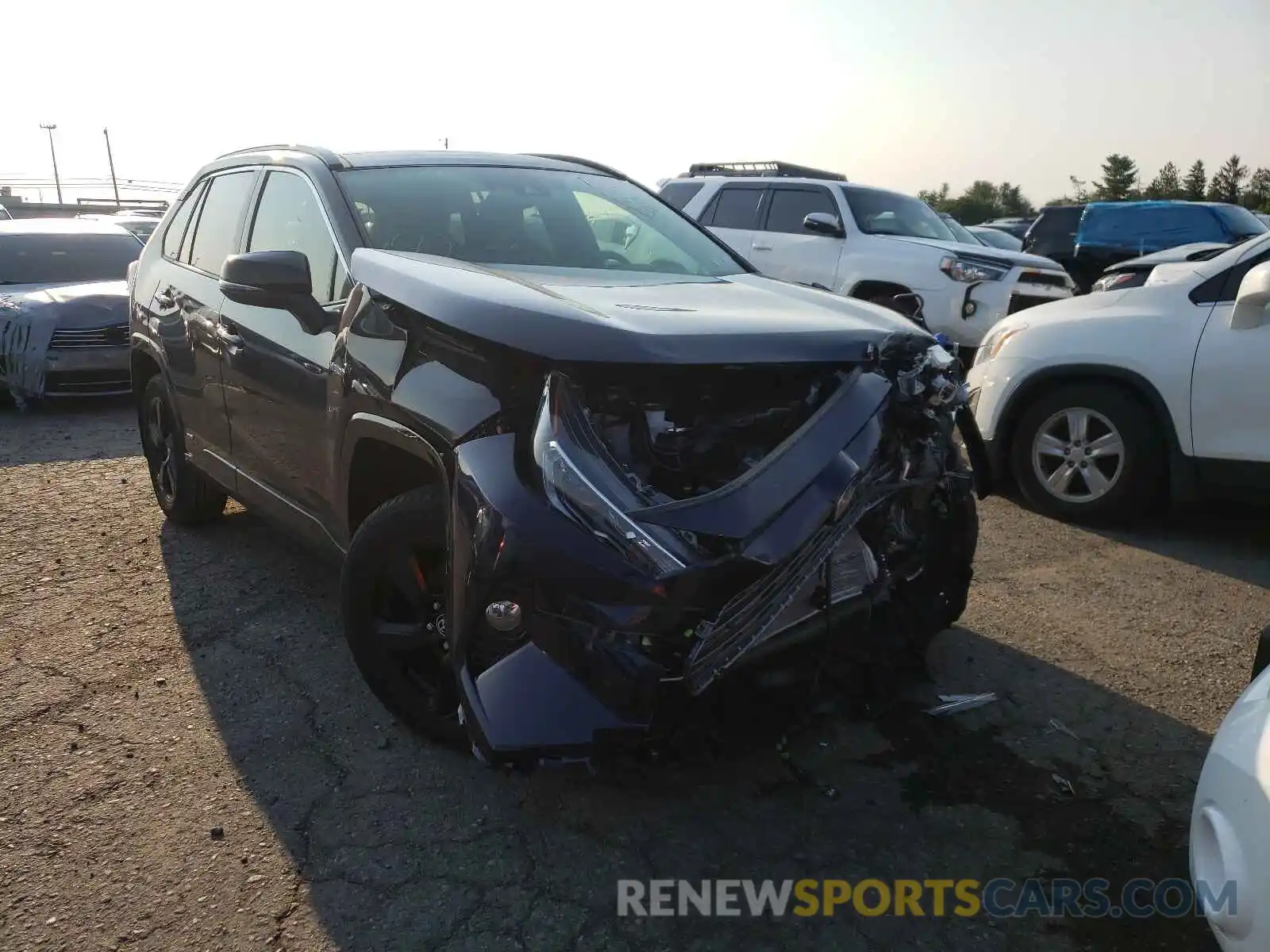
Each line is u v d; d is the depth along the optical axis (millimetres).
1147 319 5117
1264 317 4730
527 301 2562
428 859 2688
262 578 4633
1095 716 3352
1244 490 4887
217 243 4613
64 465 6723
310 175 3902
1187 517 5570
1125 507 5266
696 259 4109
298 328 3613
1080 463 5391
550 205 4066
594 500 2371
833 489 2521
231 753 3195
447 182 3984
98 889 2588
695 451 2551
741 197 11086
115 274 10086
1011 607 4262
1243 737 2008
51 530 5316
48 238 10102
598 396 2516
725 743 2668
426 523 2939
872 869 2637
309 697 3541
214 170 4938
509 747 2391
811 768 3061
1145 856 2662
